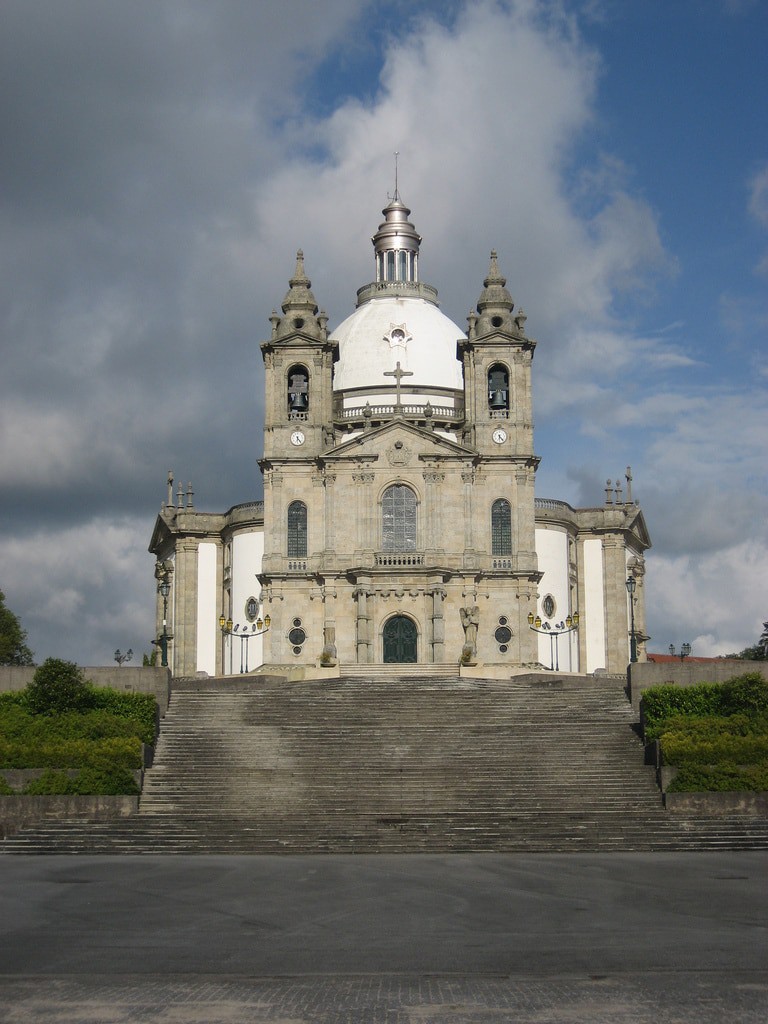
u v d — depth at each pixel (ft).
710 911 111.96
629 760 197.98
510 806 179.11
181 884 131.44
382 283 393.91
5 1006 77.46
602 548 368.27
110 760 186.19
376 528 323.16
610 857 155.43
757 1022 72.74
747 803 176.45
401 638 320.09
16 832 168.45
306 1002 78.07
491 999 78.54
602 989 81.10
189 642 369.30
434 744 206.39
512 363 332.19
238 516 359.87
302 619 322.55
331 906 115.65
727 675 225.97
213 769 196.44
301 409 335.47
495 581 322.55
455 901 118.32
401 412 330.95
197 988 82.12
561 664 347.97
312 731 214.07
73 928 104.73
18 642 367.86
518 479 326.85
